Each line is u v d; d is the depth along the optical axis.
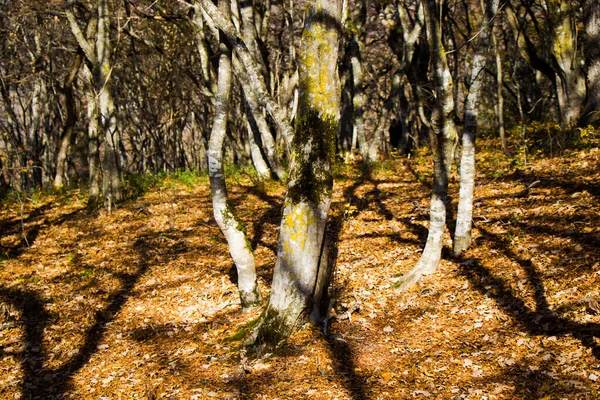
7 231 13.94
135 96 27.23
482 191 11.94
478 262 8.48
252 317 8.09
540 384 5.29
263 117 15.50
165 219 13.75
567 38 15.41
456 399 5.35
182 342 7.79
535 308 6.74
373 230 11.14
